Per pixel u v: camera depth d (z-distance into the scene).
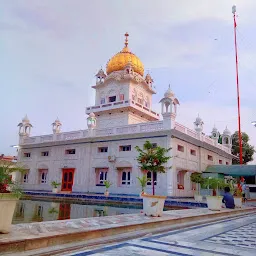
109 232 5.30
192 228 6.81
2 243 3.70
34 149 28.02
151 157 12.85
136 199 15.75
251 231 6.51
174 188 19.16
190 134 22.45
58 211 10.34
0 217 4.25
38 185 26.36
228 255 4.07
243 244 4.91
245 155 35.97
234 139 36.44
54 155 26.09
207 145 24.55
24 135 29.22
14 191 4.53
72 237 4.60
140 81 28.12
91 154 23.61
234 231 6.46
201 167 23.39
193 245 4.69
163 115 20.20
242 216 10.56
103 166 22.48
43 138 27.50
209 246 4.65
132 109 26.30
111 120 27.17
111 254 3.90
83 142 24.30
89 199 17.62
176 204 14.97
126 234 5.49
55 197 18.91
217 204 10.75
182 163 20.78
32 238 4.04
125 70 27.95
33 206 11.98
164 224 6.87
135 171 20.69
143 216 7.54
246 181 27.73
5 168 4.57
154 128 20.56
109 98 28.34
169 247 4.46
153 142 20.39
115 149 22.25
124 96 27.23
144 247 4.41
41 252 3.89
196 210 10.61
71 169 24.62
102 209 12.10
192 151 23.16
